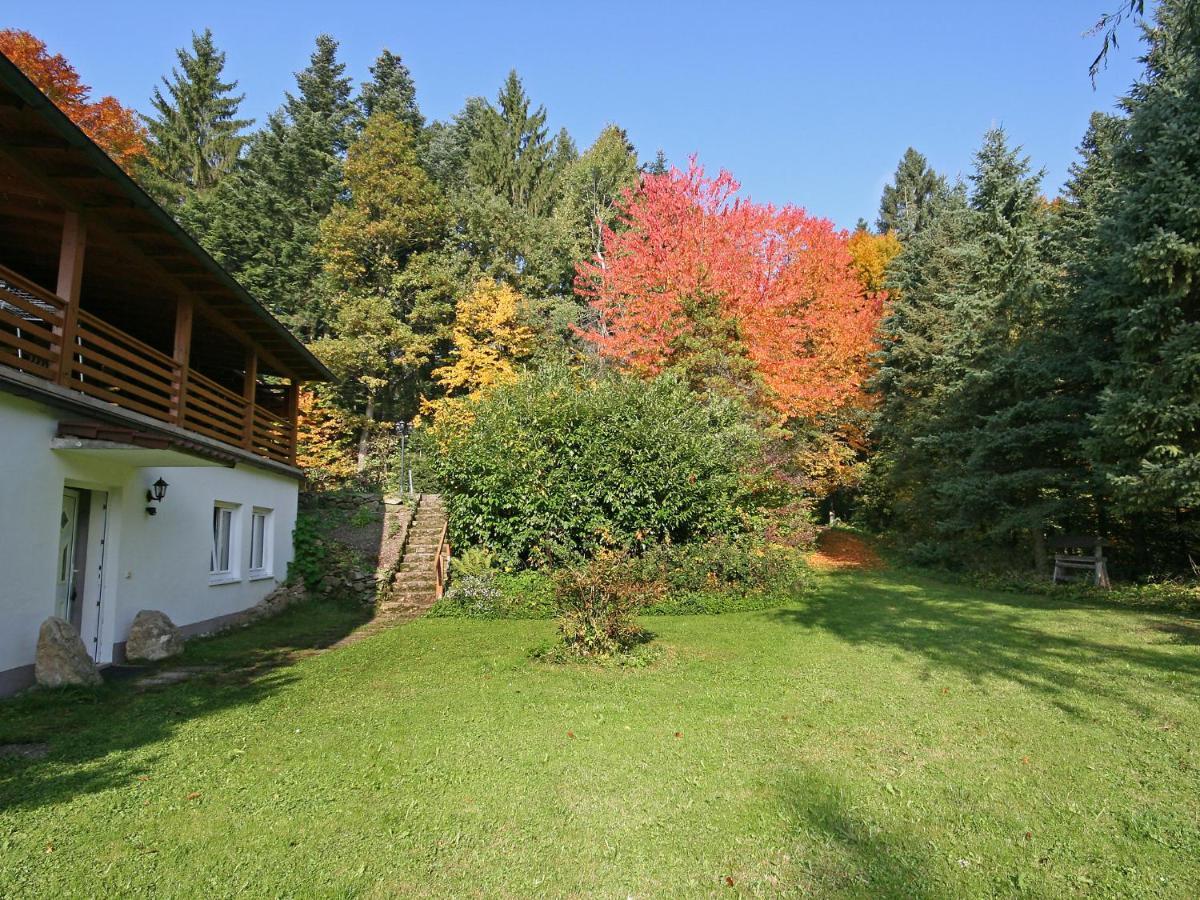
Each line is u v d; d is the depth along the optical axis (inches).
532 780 184.2
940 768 193.8
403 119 1523.1
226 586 461.7
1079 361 581.0
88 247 358.3
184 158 1375.5
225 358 575.2
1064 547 662.5
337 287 1206.9
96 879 135.0
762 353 761.6
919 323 914.7
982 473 652.1
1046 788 180.2
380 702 261.1
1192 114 437.7
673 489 551.8
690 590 520.4
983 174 703.1
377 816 163.0
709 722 233.9
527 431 557.9
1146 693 265.4
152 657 345.7
